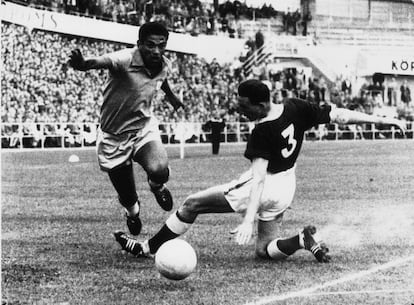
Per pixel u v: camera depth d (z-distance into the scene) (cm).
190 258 617
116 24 3456
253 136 670
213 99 3538
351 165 1966
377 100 3931
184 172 1733
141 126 775
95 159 2234
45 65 3097
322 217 1053
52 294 602
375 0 4409
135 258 743
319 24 4322
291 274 678
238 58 3903
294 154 700
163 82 808
